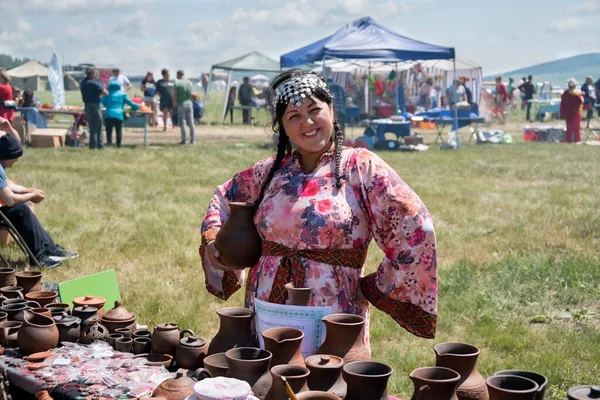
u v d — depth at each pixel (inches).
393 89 1099.3
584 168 662.5
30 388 104.9
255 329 113.6
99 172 576.7
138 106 776.3
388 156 748.6
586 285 270.1
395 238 108.7
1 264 281.3
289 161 117.2
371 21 810.8
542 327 234.7
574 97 928.9
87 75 732.0
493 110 1300.4
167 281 274.2
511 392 82.4
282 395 89.6
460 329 233.0
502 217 417.7
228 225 114.1
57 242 329.4
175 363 117.4
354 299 112.3
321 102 111.0
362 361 91.9
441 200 475.8
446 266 303.3
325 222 109.3
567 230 373.4
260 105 1250.0
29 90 789.2
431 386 85.2
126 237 345.7
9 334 123.0
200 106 1184.2
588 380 191.5
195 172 598.2
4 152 270.5
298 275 110.3
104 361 112.7
